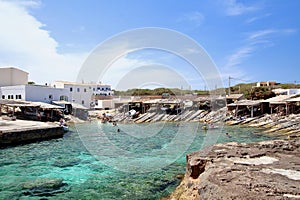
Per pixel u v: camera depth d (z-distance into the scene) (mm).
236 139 21859
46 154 15898
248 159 7422
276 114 34406
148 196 8367
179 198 7324
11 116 32375
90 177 10688
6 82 43906
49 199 8375
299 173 5863
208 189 5305
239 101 40094
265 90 50656
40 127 22000
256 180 5316
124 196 8453
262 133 25469
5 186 9680
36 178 10703
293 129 25281
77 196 8586
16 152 16594
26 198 8500
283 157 7633
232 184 5137
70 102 45000
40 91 42250
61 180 10367
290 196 4430
